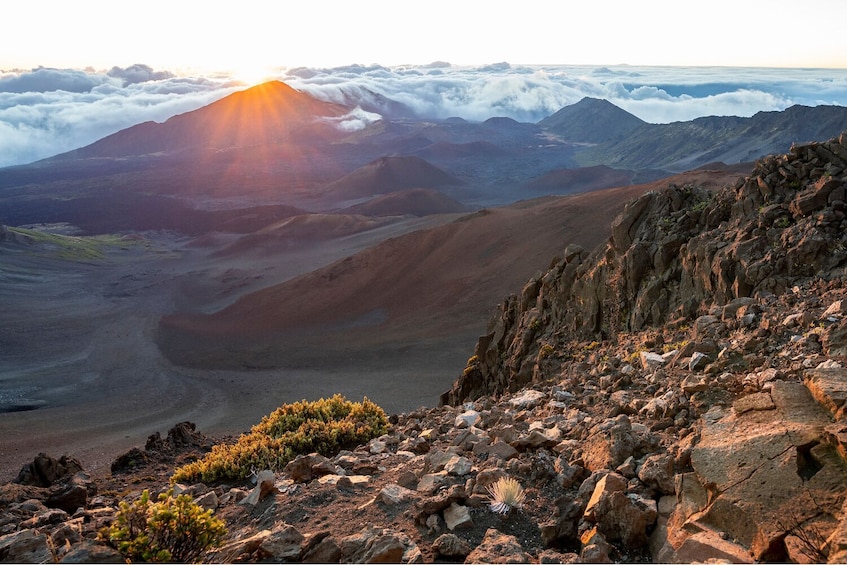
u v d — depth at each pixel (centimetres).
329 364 10462
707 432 731
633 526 647
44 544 795
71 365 13238
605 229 14225
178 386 10450
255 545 738
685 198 2303
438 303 13350
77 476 1531
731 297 1720
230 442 2238
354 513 846
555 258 2941
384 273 16200
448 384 7706
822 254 1557
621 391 1243
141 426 7725
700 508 631
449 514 761
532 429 1104
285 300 16538
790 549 514
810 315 1200
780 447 620
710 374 1098
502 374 2792
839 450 579
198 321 16425
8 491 1266
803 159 1948
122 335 15788
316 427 1492
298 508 911
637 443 834
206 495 1086
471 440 1104
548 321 2630
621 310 2184
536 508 774
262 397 8794
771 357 1088
